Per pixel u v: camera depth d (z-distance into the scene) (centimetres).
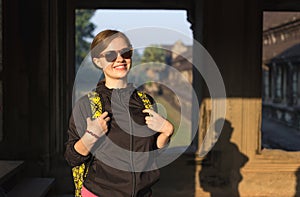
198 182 495
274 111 2178
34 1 478
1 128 483
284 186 493
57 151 514
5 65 480
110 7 625
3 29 478
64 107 545
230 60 493
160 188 491
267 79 2455
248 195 493
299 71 1895
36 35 480
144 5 632
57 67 510
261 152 500
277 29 2334
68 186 491
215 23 491
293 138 1423
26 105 484
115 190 174
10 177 413
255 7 486
